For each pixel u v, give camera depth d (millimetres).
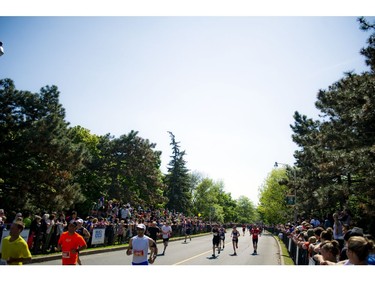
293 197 42625
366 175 16234
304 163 32781
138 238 8039
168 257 18234
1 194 22156
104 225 21094
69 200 24078
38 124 22266
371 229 21188
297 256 13930
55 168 23875
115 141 41625
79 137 48656
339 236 11578
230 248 26703
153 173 42625
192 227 44094
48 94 24297
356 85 17578
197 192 92500
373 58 15422
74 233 7953
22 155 22922
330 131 21688
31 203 22906
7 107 22609
